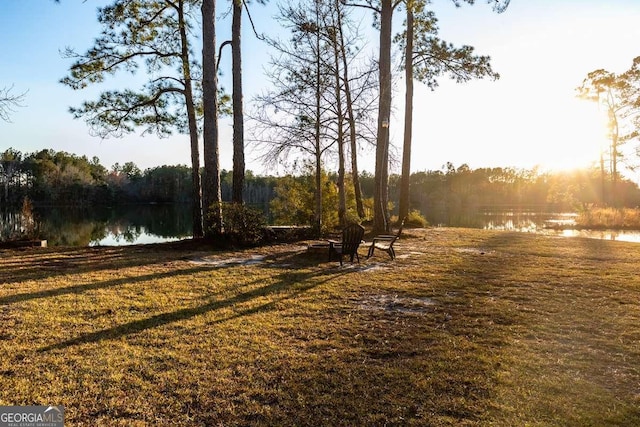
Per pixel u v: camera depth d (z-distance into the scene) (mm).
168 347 3734
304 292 5859
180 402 2793
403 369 3312
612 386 3051
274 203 18016
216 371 3254
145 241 17516
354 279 6773
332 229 15016
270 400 2842
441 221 31094
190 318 4578
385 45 13094
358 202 18781
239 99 11945
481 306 5160
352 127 14578
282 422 2566
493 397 2881
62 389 2947
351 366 3363
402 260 8875
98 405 2750
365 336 4062
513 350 3727
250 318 4609
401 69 18125
